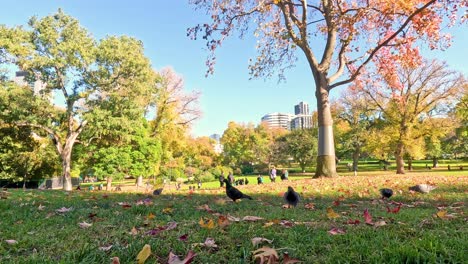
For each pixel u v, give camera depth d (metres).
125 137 29.12
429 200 6.33
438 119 35.44
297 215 4.10
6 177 30.03
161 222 3.48
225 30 16.06
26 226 3.36
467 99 35.25
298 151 57.22
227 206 5.24
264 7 16.25
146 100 31.08
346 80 15.50
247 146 66.69
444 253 2.13
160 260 2.18
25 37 25.80
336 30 15.24
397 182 10.74
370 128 43.19
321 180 12.82
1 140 29.05
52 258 2.24
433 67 33.59
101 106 27.16
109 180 32.06
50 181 39.16
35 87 28.45
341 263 2.09
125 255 2.23
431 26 13.88
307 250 2.39
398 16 14.92
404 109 34.41
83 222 3.49
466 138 50.78
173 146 46.38
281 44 17.81
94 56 26.34
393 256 2.08
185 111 41.72
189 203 5.69
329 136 15.36
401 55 16.34
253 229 3.04
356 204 5.70
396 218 3.68
